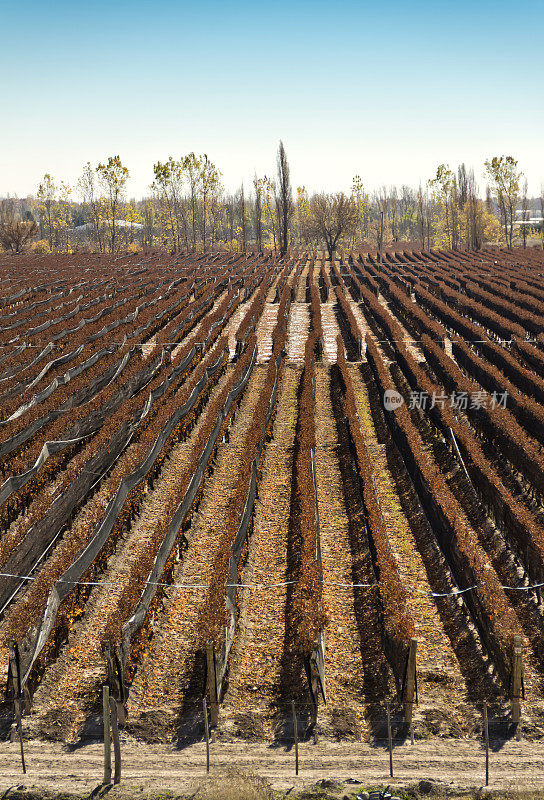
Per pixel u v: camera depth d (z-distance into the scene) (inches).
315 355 2151.8
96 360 1728.6
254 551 1030.4
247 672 761.0
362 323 2610.7
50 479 1154.7
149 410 1417.3
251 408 1667.1
